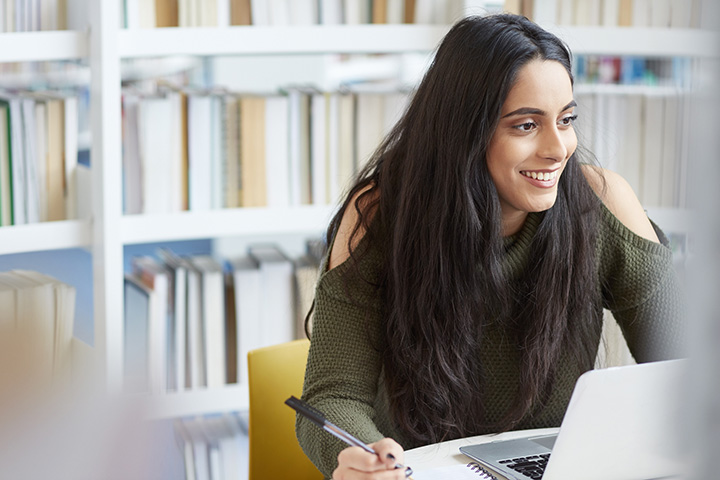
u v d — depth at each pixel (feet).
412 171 3.80
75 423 1.28
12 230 5.46
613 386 2.76
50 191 5.74
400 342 3.87
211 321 6.23
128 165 5.84
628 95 6.86
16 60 5.35
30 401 1.19
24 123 5.57
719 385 0.98
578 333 4.13
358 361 3.85
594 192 4.28
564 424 2.81
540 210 3.67
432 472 3.24
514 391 4.08
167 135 5.91
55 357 5.54
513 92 3.50
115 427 1.36
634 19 6.59
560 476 2.98
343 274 3.96
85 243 5.75
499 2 6.37
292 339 6.42
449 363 3.86
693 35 6.48
